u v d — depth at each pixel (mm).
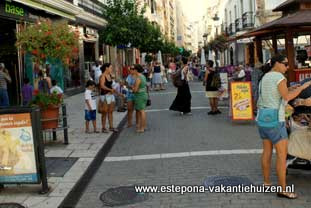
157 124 12398
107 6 26547
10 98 16141
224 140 9539
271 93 5520
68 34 10523
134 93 11156
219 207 5320
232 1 40875
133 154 8586
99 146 9336
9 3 14750
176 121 12820
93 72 22641
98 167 7648
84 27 25484
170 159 7984
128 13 25656
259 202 5426
